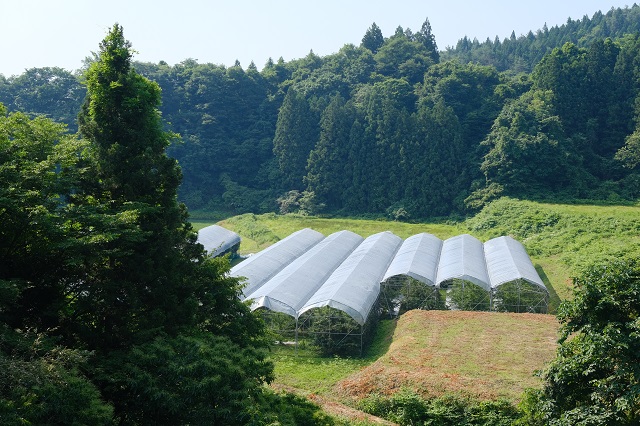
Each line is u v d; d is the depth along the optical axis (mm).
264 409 16047
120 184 20422
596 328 14773
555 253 50156
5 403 11617
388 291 36875
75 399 13398
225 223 74625
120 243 18344
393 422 20125
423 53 111000
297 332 30641
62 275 18453
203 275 22250
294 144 83938
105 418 13656
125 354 17062
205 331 20438
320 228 68812
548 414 15047
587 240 50250
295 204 79812
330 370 26906
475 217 66562
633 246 44875
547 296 34969
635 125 76188
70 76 93312
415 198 74250
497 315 32438
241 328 21891
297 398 18828
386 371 23859
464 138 80500
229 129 94688
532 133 71750
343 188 78812
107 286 18156
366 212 76750
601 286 14953
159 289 19359
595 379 14641
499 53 190250
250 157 90812
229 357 17141
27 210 16125
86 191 20938
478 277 36406
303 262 41250
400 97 92125
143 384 15289
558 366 15172
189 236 22406
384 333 32469
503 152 70062
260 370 17812
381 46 126375
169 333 18922
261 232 67188
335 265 43312
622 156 72750
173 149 88312
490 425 18781
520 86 91875
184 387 15094
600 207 60875
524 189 69312
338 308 30078
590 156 75875
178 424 15602
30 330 16094
